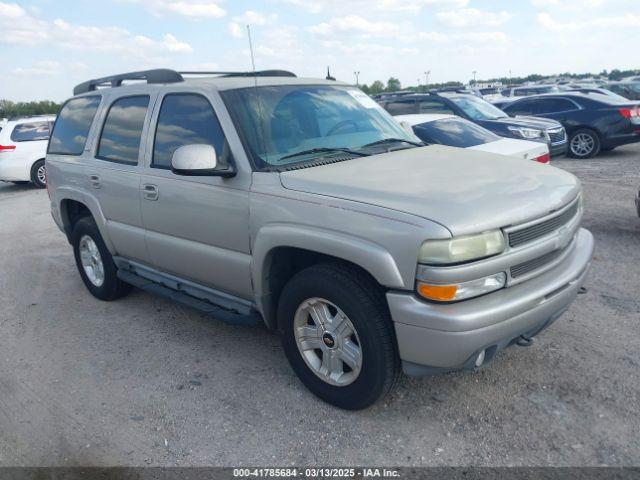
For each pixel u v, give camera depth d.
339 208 3.05
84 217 5.54
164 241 4.28
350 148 3.97
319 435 3.21
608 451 2.92
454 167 3.56
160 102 4.34
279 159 3.64
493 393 3.49
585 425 3.14
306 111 4.08
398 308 2.87
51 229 9.08
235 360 4.16
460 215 2.79
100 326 4.95
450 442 3.07
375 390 3.16
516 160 3.90
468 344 2.78
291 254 3.56
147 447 3.21
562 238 3.23
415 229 2.76
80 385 3.94
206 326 4.82
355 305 3.08
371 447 3.08
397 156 3.86
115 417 3.52
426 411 3.36
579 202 3.64
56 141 5.78
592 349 3.95
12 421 3.56
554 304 3.14
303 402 3.55
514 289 2.98
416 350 2.90
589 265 3.59
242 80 4.13
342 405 3.38
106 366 4.20
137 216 4.51
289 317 3.50
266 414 3.44
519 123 10.22
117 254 5.08
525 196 3.09
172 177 4.06
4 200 12.52
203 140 3.90
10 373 4.19
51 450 3.24
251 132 3.70
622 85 26.78
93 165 4.96
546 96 13.62
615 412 3.23
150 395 3.74
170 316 5.09
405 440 3.12
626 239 6.43
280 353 4.23
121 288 5.45
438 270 2.72
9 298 5.87
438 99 10.85
